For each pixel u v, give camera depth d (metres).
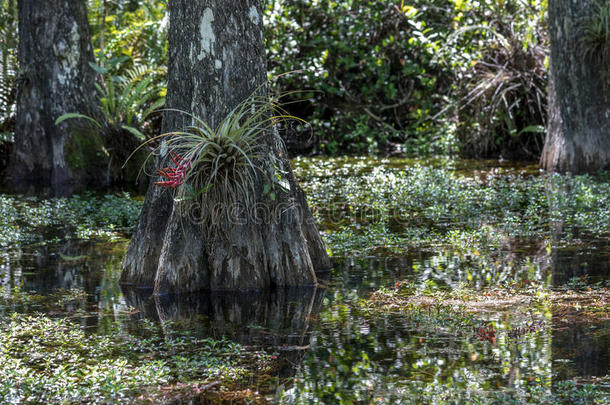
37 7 13.02
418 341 4.99
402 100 17.30
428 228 8.83
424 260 7.32
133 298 6.26
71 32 13.12
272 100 6.66
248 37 6.61
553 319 5.38
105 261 7.58
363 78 17.67
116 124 13.60
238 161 6.37
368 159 15.48
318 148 17.19
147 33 17.05
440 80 17.20
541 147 15.61
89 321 5.61
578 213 9.14
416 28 16.42
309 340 5.07
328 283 6.61
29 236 8.70
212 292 6.44
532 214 9.30
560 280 6.43
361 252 7.75
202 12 6.50
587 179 11.62
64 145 13.05
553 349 4.76
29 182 13.08
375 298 6.07
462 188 11.45
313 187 11.70
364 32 16.94
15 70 14.59
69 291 6.47
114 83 15.10
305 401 4.04
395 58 17.38
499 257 7.34
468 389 4.15
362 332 5.21
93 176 13.17
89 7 16.50
